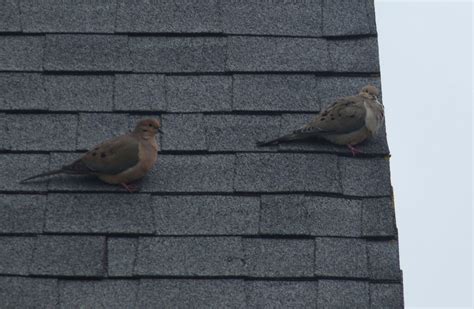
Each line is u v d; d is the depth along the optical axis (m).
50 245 11.21
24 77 12.35
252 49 12.65
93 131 12.08
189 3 12.97
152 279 11.05
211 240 11.30
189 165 11.88
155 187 11.71
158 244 11.26
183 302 10.92
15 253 11.14
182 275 11.07
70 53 12.53
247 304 10.93
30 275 11.02
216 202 11.57
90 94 12.30
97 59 12.51
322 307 10.93
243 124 12.17
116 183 11.77
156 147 11.88
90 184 11.76
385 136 12.38
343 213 11.51
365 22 12.90
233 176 11.76
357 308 10.93
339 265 11.16
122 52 12.58
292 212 11.49
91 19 12.80
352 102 12.21
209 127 12.13
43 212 11.44
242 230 11.36
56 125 12.09
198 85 12.41
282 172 11.80
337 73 12.58
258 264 11.15
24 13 12.80
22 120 12.09
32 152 11.88
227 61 12.55
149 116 12.21
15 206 11.47
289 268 11.13
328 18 12.92
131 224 11.38
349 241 11.31
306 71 12.55
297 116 12.27
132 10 12.88
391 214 11.49
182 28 12.77
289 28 12.83
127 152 11.69
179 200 11.59
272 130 12.14
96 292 10.96
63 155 11.90
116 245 11.25
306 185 11.68
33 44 12.59
